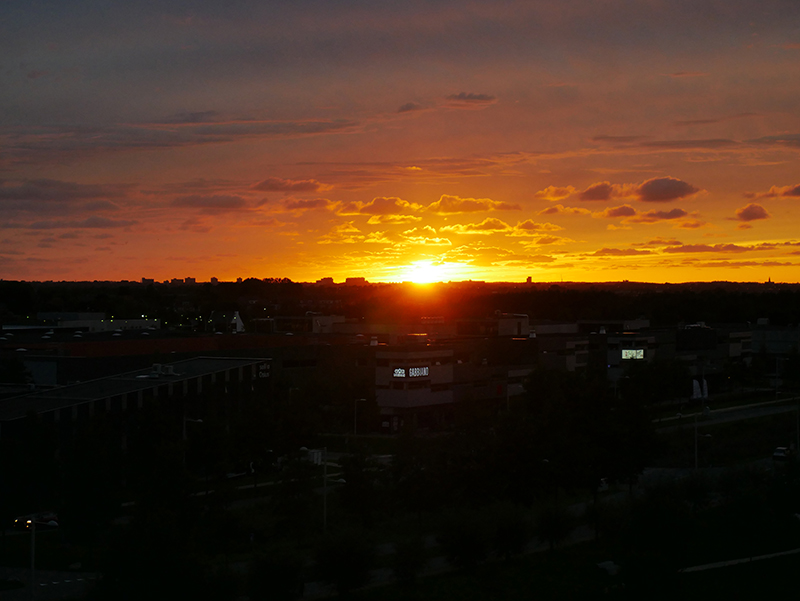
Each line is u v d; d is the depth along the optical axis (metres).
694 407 175.25
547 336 189.50
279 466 113.00
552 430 102.50
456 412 138.38
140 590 54.06
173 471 78.38
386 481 93.62
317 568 65.50
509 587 68.25
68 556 72.31
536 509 95.75
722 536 84.62
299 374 157.25
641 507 75.81
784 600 67.75
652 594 65.25
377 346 150.12
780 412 164.12
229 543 75.31
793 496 87.44
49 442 86.81
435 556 76.94
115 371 135.12
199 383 116.38
